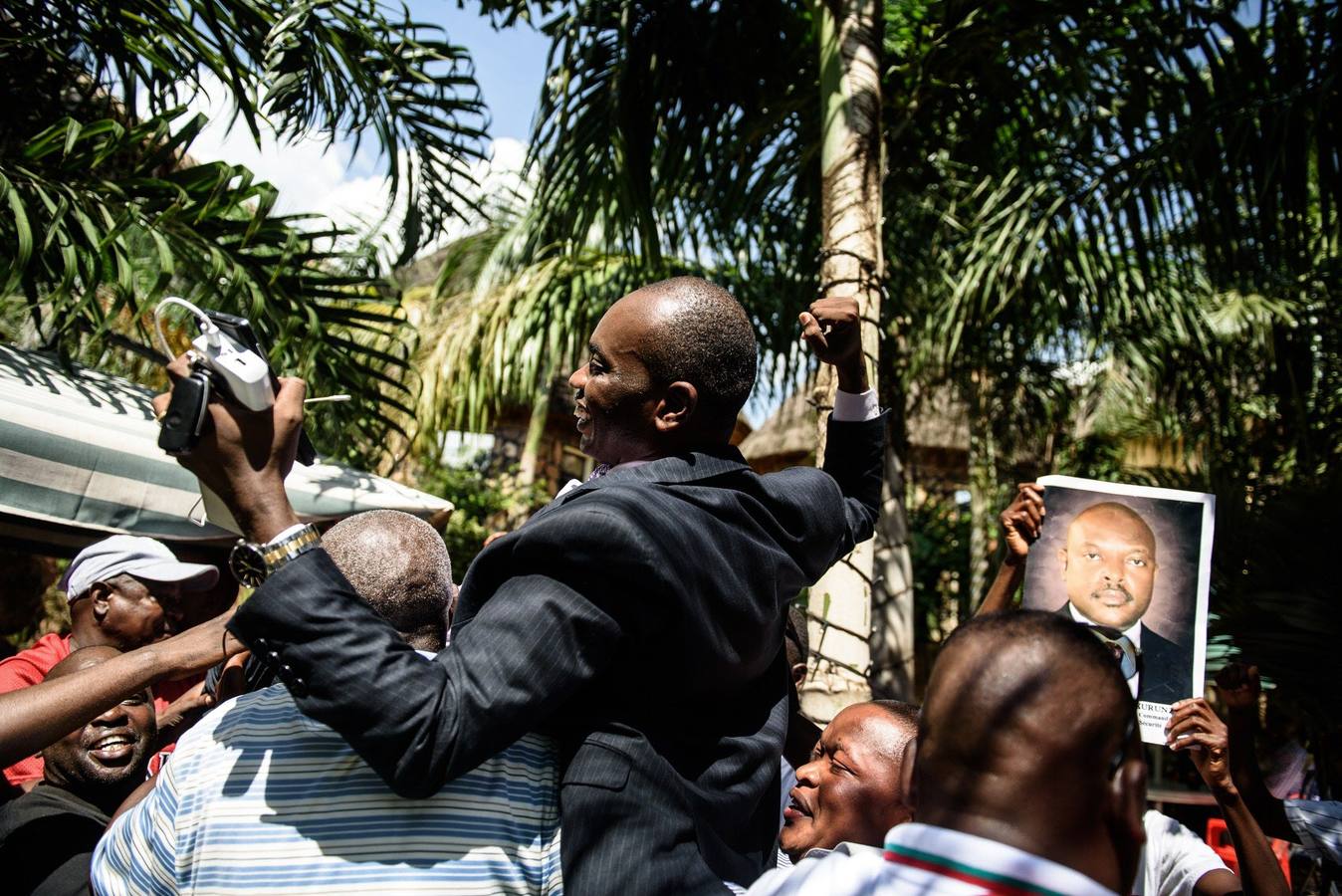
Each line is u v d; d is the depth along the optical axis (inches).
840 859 47.6
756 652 63.6
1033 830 43.4
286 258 169.5
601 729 59.6
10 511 131.9
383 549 68.5
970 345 281.0
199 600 148.7
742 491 65.4
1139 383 363.9
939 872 43.2
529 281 292.0
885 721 81.4
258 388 54.4
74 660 86.6
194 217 170.9
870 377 159.2
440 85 202.5
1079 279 233.6
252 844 57.2
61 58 179.8
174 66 182.4
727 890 59.1
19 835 83.4
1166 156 211.0
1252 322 300.8
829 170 170.4
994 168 249.0
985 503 409.1
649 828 57.5
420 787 52.0
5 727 67.4
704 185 237.6
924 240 276.5
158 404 57.2
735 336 66.4
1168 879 97.0
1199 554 107.0
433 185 209.2
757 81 219.1
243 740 60.5
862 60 174.2
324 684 51.6
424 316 332.5
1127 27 211.5
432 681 52.2
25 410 133.2
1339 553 142.3
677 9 210.7
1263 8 196.4
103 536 161.8
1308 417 284.0
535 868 59.3
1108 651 47.0
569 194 226.4
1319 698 140.8
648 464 63.8
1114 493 109.5
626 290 279.1
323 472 167.0
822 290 165.2
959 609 466.9
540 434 460.1
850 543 80.7
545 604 55.0
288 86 173.2
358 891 56.1
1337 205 196.9
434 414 299.0
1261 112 197.9
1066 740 44.0
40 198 157.5
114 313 155.0
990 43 216.4
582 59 215.0
